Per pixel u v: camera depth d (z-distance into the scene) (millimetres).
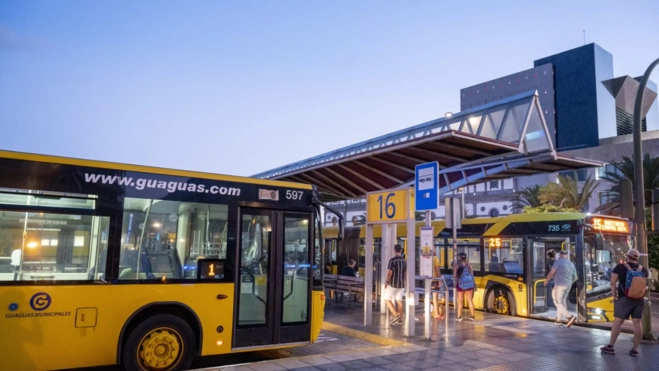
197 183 7668
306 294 8508
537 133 12805
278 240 8312
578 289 13023
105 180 6973
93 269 6734
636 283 9344
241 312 7781
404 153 12695
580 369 8219
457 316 13312
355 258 20844
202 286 7441
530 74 90750
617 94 84062
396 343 9766
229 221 7840
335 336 10688
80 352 6551
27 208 6438
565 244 13984
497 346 9781
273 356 8875
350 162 13664
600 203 48469
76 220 6719
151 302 7016
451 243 16641
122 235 6969
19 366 6215
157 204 7297
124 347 6832
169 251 7289
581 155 51500
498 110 12742
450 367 7941
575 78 85062
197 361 8438
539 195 41656
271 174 18656
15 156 6484
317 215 8805
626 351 9758
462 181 15258
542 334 11320
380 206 11727
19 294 6266
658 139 47594
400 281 11930
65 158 6781
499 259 15078
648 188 31438
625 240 14430
